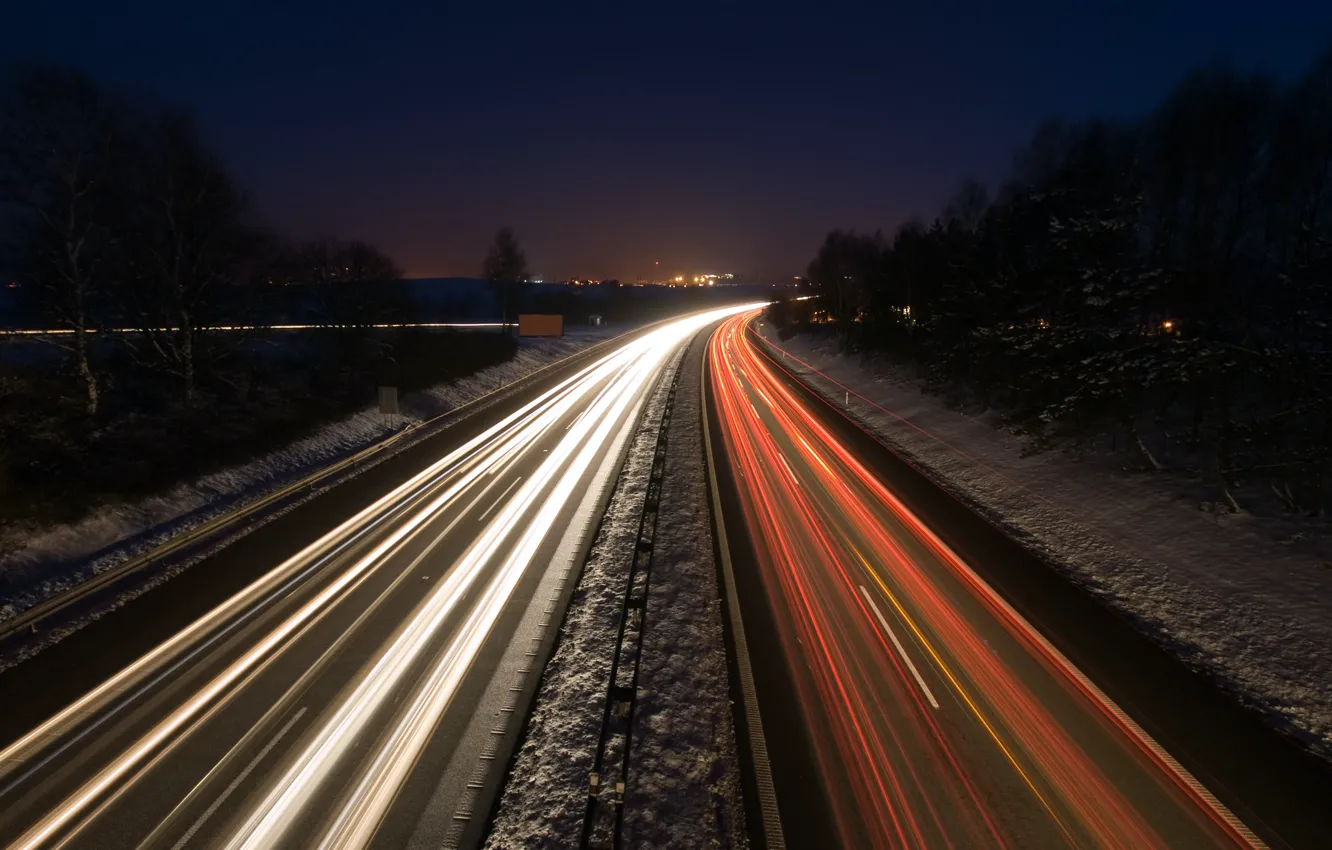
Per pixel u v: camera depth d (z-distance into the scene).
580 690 10.84
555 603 13.77
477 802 8.49
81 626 12.46
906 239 44.88
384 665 11.42
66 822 8.02
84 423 19.95
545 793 8.65
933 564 15.95
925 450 27.19
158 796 8.45
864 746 9.52
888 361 45.25
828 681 11.12
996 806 8.40
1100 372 20.59
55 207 20.61
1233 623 12.88
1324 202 23.14
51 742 9.37
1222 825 8.13
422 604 13.63
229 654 11.66
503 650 11.98
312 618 12.98
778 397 40.47
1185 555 15.72
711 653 11.98
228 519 17.70
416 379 35.53
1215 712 10.35
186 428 21.56
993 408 30.30
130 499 17.61
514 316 73.12
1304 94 22.86
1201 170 26.23
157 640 12.03
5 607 13.05
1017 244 29.25
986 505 20.50
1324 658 11.59
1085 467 21.86
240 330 26.75
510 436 29.03
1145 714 10.26
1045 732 9.83
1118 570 15.43
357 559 15.80
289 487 20.41
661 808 8.43
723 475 23.55
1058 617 13.34
